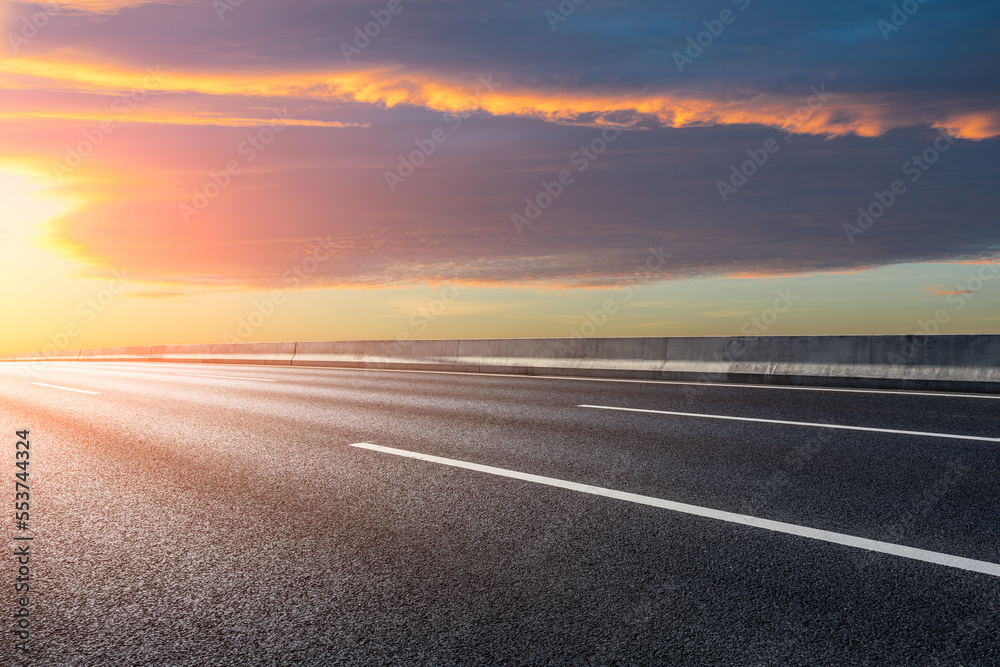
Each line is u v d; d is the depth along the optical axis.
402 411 9.49
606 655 2.78
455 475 5.68
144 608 3.29
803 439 6.76
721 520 4.41
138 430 8.22
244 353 26.02
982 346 10.32
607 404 9.62
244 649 2.88
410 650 2.85
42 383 15.45
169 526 4.50
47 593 3.48
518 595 3.35
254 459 6.46
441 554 3.91
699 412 8.61
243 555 3.95
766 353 12.45
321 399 11.16
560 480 5.45
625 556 3.83
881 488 5.06
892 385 10.88
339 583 3.53
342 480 5.59
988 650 2.80
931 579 3.48
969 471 5.46
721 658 2.76
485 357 17.36
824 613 3.13
